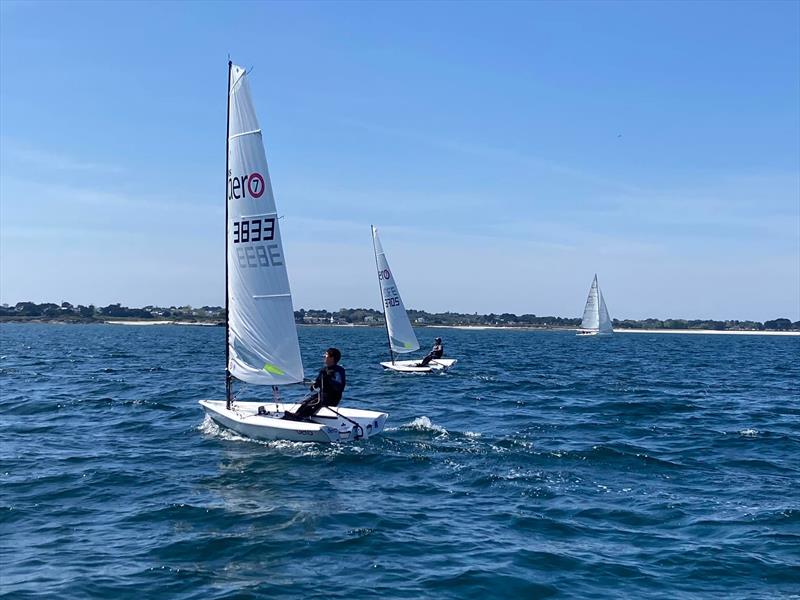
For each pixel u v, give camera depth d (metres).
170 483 13.54
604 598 8.36
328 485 13.45
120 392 28.58
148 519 11.30
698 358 66.56
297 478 13.97
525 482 13.73
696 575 9.07
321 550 9.88
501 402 26.47
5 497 12.52
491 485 13.52
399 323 40.53
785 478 14.48
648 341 131.62
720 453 17.08
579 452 16.52
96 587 8.54
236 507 11.96
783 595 8.51
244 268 18.06
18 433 19.09
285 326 17.69
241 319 18.25
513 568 9.23
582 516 11.58
